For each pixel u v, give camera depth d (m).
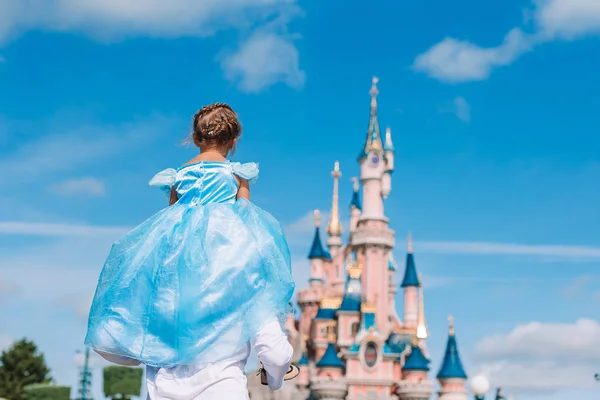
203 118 3.97
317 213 118.00
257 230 3.70
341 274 115.56
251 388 91.75
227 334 3.42
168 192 4.02
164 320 3.43
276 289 3.56
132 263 3.63
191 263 3.52
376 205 108.56
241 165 3.92
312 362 100.88
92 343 3.53
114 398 55.91
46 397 72.56
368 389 95.19
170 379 3.46
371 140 111.00
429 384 93.06
